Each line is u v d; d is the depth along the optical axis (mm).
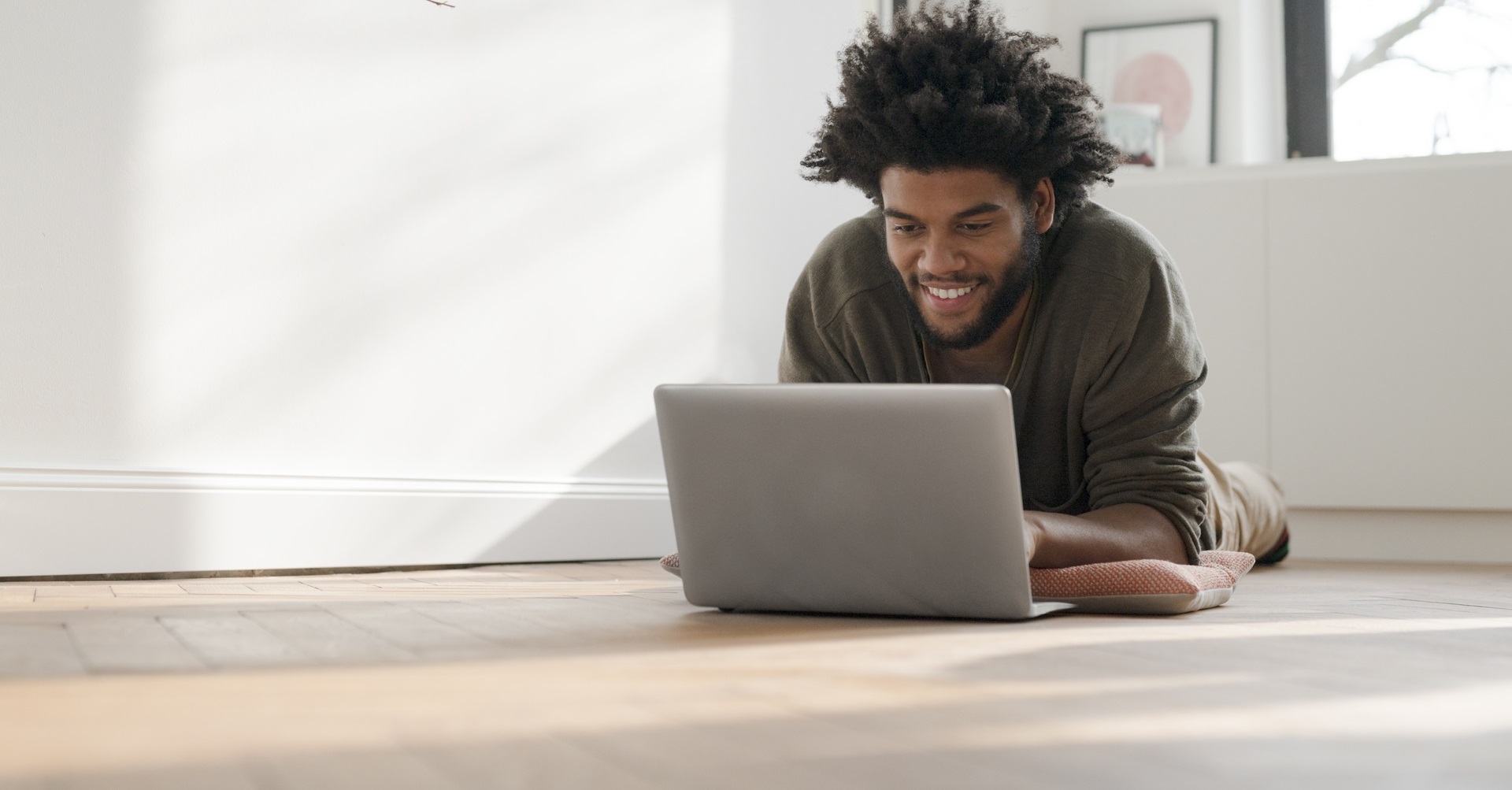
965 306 1522
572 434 2551
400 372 2277
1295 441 3094
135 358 1970
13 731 640
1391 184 3027
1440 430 2992
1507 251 2947
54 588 1713
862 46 1562
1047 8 3916
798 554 1287
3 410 1857
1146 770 572
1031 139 1474
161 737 627
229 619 1224
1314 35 3820
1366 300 3043
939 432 1201
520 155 2463
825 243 1764
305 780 536
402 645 1022
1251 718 704
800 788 529
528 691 787
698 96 2812
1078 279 1596
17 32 1869
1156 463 1564
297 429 2145
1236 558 1666
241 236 2080
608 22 2623
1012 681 838
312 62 2166
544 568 2344
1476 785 544
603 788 524
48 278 1895
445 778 542
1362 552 3086
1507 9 3727
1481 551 3000
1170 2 3820
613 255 2635
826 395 1242
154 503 1970
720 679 845
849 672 883
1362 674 885
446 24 2346
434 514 2295
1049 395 1623
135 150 1973
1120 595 1332
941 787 535
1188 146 3781
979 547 1220
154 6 1991
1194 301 3170
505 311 2438
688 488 1322
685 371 2785
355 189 2219
